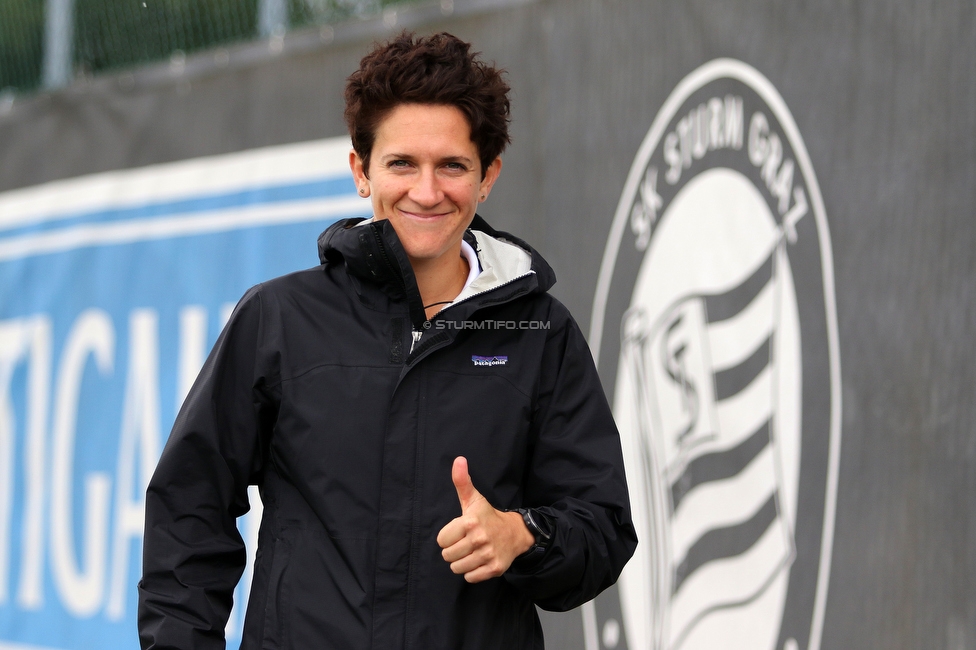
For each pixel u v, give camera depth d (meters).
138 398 12.26
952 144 7.08
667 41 8.77
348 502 4.50
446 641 4.43
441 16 10.23
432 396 4.60
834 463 7.54
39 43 14.24
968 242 6.96
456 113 4.62
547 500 4.84
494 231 5.20
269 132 11.43
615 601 8.81
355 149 4.88
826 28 7.79
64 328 13.05
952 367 7.00
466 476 4.14
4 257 13.75
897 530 7.19
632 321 8.87
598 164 9.17
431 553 4.48
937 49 7.19
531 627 4.76
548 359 4.85
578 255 9.25
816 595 7.55
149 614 4.42
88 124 13.05
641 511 8.73
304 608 4.43
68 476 12.77
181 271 12.02
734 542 8.09
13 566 13.12
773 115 8.04
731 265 8.26
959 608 6.86
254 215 11.45
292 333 4.69
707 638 8.16
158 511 4.53
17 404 13.39
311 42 11.15
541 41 9.59
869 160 7.48
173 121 12.27
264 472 4.80
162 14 12.92
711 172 8.42
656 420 8.67
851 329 7.50
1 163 13.93
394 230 4.56
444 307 4.82
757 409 8.02
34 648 12.77
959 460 6.92
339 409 4.57
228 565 4.65
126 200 12.62
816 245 7.72
